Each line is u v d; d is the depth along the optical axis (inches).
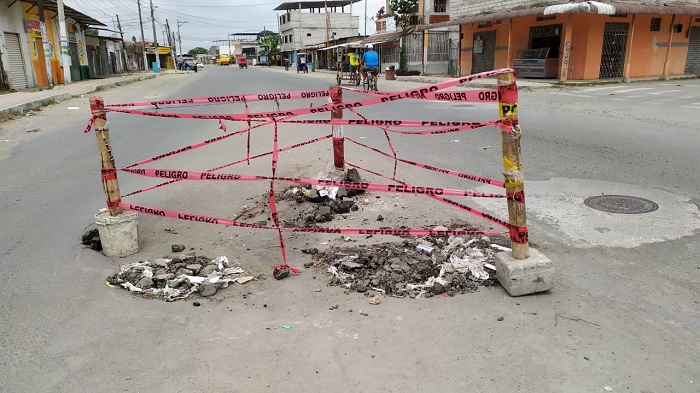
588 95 598.2
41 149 347.9
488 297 128.3
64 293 135.0
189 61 2615.7
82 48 1253.7
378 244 164.2
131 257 160.1
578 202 206.4
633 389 92.6
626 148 301.6
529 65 842.2
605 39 795.4
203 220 152.7
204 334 114.1
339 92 218.7
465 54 1032.8
